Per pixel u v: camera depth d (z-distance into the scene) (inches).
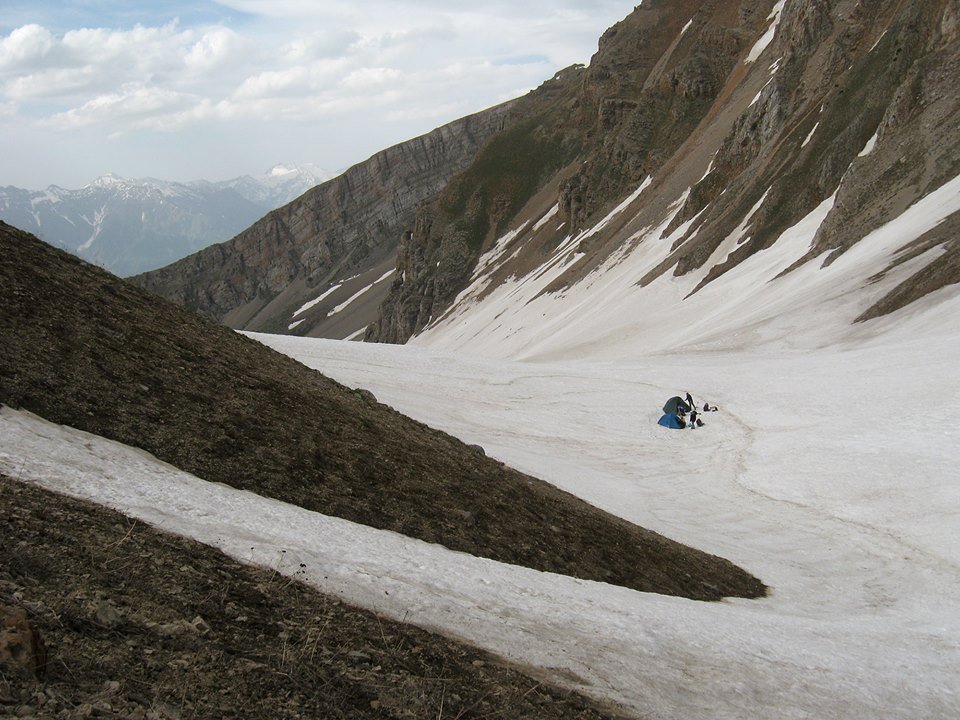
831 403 1362.0
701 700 369.7
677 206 4896.7
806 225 3235.7
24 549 285.7
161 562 318.0
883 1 4116.6
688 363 1909.4
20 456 386.6
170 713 222.5
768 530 951.0
